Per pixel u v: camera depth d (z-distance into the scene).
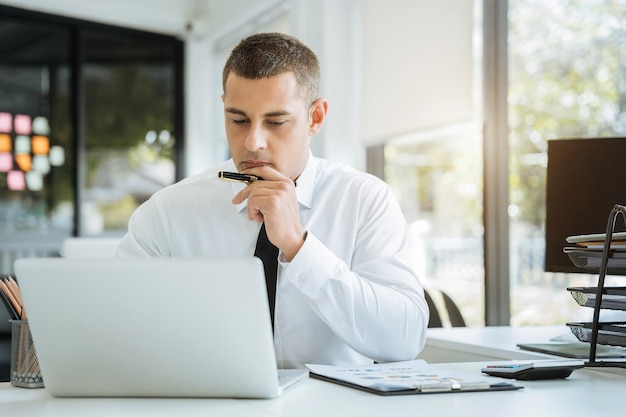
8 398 1.21
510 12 3.27
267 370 1.13
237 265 1.08
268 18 5.20
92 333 1.15
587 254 1.55
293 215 1.41
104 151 5.75
